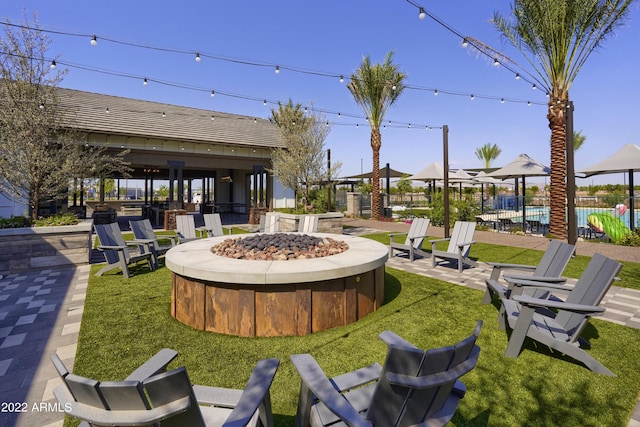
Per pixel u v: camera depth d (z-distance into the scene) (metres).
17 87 7.15
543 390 2.49
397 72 16.91
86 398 1.21
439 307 4.40
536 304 2.83
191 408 1.27
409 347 1.32
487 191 28.44
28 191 7.54
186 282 3.89
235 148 16.48
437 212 14.80
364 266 3.95
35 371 2.83
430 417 1.58
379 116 17.56
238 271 3.51
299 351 3.18
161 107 17.06
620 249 8.53
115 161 10.58
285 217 11.98
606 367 2.80
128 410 1.19
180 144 15.06
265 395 1.62
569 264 6.91
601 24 8.78
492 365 2.86
